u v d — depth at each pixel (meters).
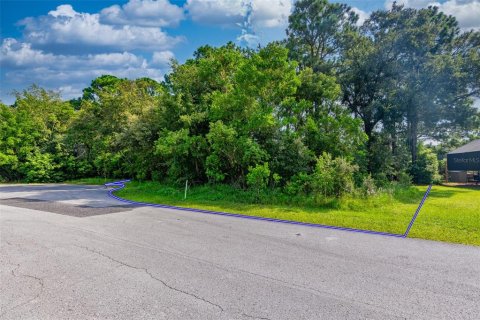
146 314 3.15
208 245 5.61
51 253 5.15
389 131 20.42
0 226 7.15
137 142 17.03
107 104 22.09
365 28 23.16
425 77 19.50
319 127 14.04
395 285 3.86
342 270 4.37
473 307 3.29
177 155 14.10
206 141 13.92
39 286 3.85
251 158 12.08
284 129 13.49
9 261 4.76
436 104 19.83
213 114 13.55
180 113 15.04
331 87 15.55
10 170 25.22
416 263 4.65
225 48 16.08
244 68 12.82
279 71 12.98
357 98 21.22
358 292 3.66
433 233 6.40
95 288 3.78
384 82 20.41
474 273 4.24
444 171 28.06
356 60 20.52
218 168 13.32
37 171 24.55
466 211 9.22
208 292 3.67
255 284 3.89
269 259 4.84
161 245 5.61
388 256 4.98
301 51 20.78
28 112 27.39
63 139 26.83
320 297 3.54
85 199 12.31
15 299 3.49
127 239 6.01
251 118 12.16
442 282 3.95
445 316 3.11
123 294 3.62
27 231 6.66
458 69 19.20
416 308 3.27
